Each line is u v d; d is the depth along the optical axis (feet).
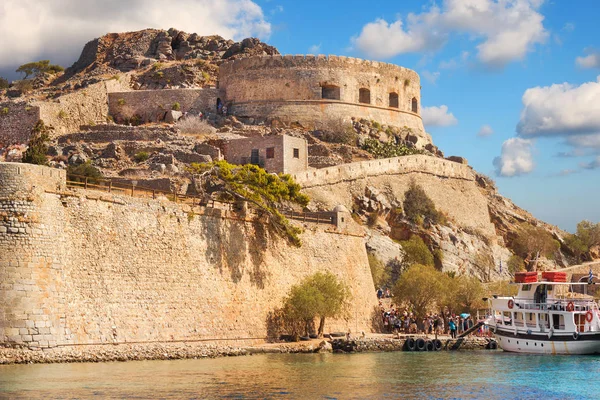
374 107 429.38
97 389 151.64
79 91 401.90
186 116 408.87
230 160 337.72
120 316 193.57
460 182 415.85
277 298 236.43
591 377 189.47
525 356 237.45
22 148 358.84
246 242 231.30
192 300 211.20
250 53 493.77
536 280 253.24
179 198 228.22
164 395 149.69
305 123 410.11
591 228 452.35
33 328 174.50
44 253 179.32
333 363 201.87
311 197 328.90
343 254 264.52
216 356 204.33
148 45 501.56
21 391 147.64
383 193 366.22
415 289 286.66
